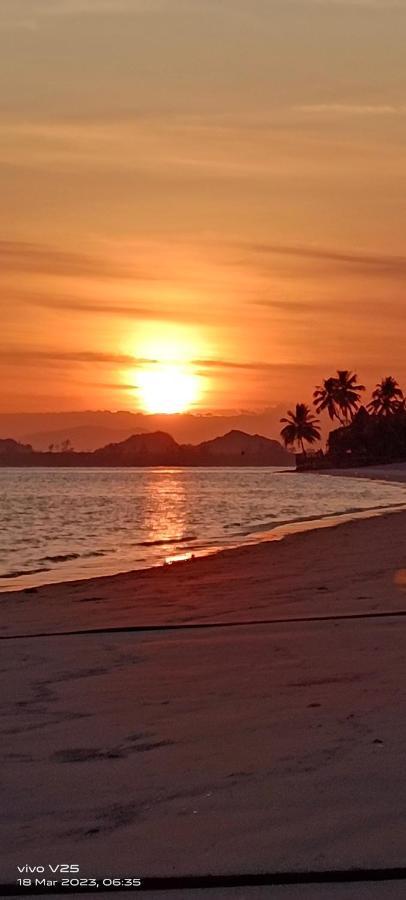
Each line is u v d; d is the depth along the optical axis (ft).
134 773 18.02
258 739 19.98
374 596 43.60
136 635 34.96
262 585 50.60
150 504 189.78
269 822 15.33
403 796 16.17
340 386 646.74
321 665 27.76
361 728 20.44
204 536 98.53
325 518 125.59
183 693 24.80
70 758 19.19
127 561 73.92
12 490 306.55
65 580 61.05
